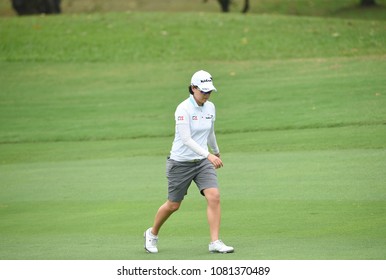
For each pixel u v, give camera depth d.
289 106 78.31
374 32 111.31
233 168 54.75
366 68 91.19
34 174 57.50
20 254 33.41
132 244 34.88
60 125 79.62
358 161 54.25
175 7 181.50
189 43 112.00
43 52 112.25
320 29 115.25
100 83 96.81
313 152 59.41
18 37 118.06
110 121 79.69
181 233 36.91
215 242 32.03
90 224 39.81
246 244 33.69
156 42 113.38
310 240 33.88
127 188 49.84
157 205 44.06
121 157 63.75
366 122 69.19
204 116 32.25
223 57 105.06
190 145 31.69
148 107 84.38
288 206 41.72
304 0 179.12
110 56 109.25
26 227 39.69
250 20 123.44
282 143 64.50
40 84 98.06
